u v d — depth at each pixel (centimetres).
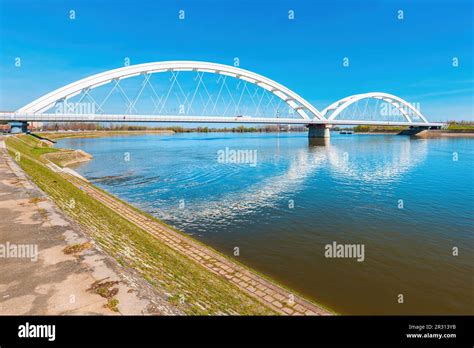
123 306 380
